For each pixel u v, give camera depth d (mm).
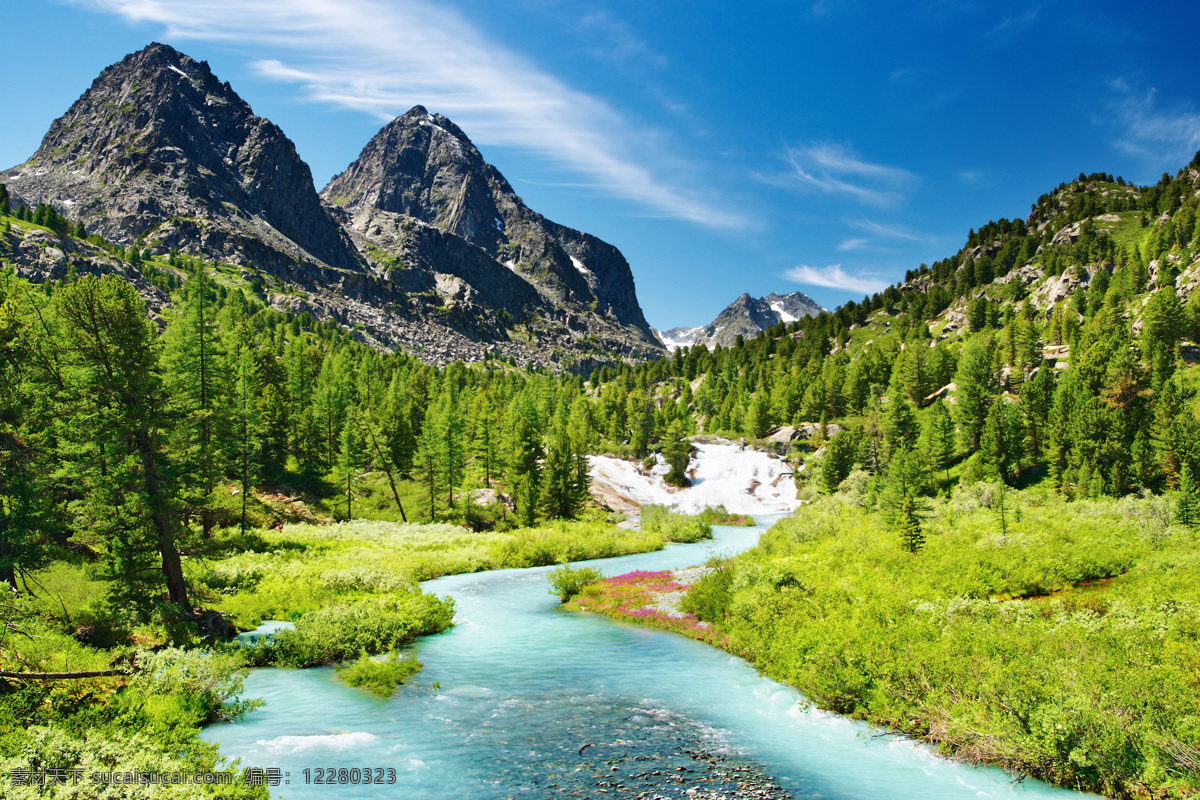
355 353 182500
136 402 25172
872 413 101188
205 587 27750
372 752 14328
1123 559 28875
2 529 21188
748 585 27297
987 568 27875
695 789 12586
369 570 35000
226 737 15117
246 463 49688
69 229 187625
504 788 12562
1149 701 13016
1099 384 86438
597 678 20219
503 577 41188
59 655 16438
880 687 16594
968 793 12469
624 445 124438
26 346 25188
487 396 134375
